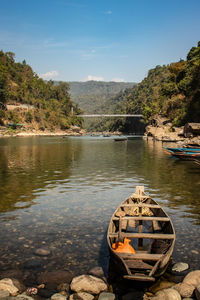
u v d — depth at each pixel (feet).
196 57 346.74
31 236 25.63
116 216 26.14
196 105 237.04
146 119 441.27
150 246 22.49
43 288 17.40
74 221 29.81
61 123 569.23
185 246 23.21
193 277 17.61
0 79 453.17
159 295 16.15
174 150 100.27
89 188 46.98
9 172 64.59
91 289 16.96
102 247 23.24
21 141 234.79
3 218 30.96
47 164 79.71
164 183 51.42
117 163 82.48
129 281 17.63
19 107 492.13
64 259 21.13
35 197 40.70
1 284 17.15
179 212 32.76
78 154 113.09
